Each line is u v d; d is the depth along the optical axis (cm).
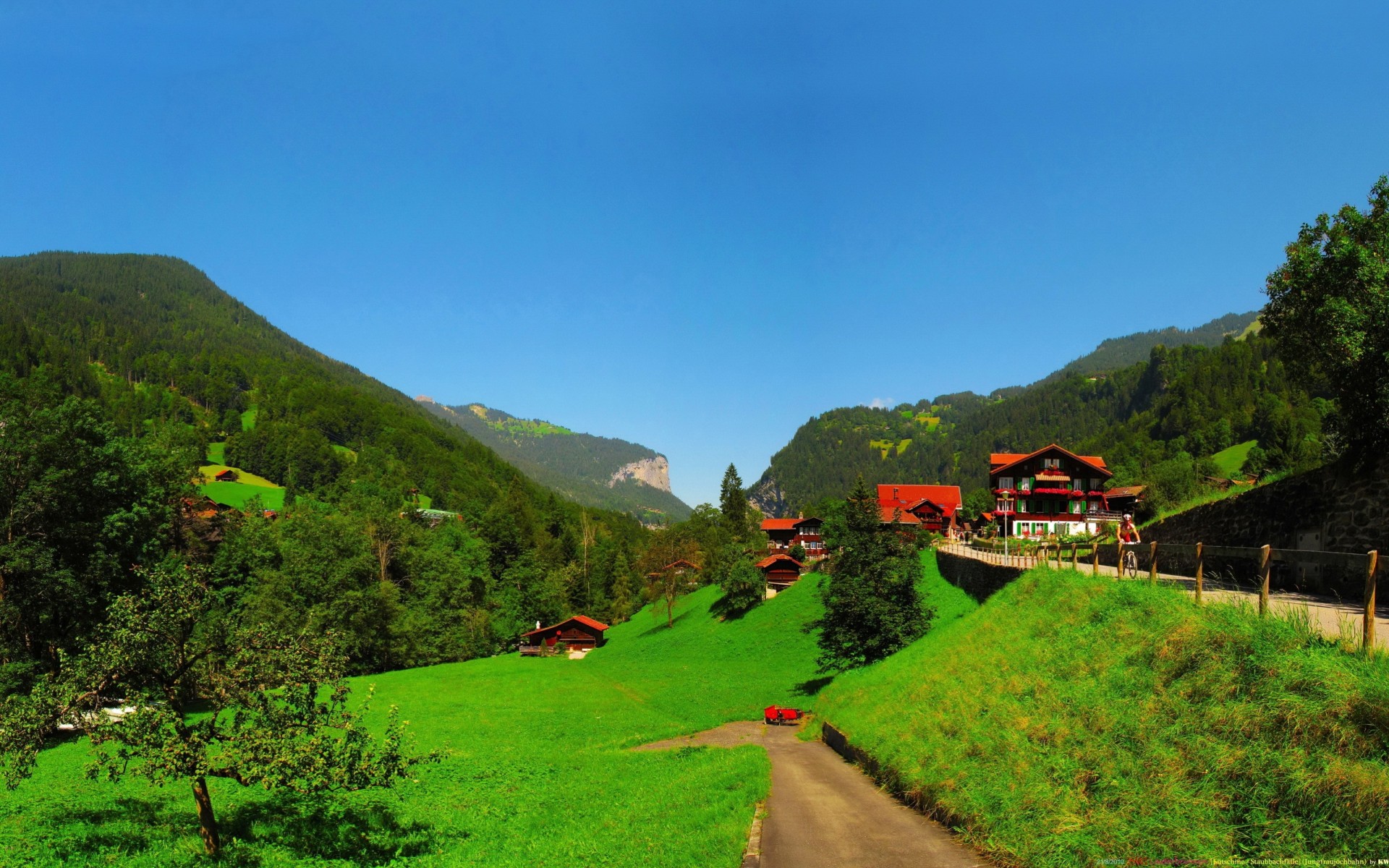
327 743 1720
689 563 12438
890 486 10850
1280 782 963
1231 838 927
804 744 2761
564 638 9331
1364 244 2708
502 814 2230
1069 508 8681
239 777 1634
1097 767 1177
